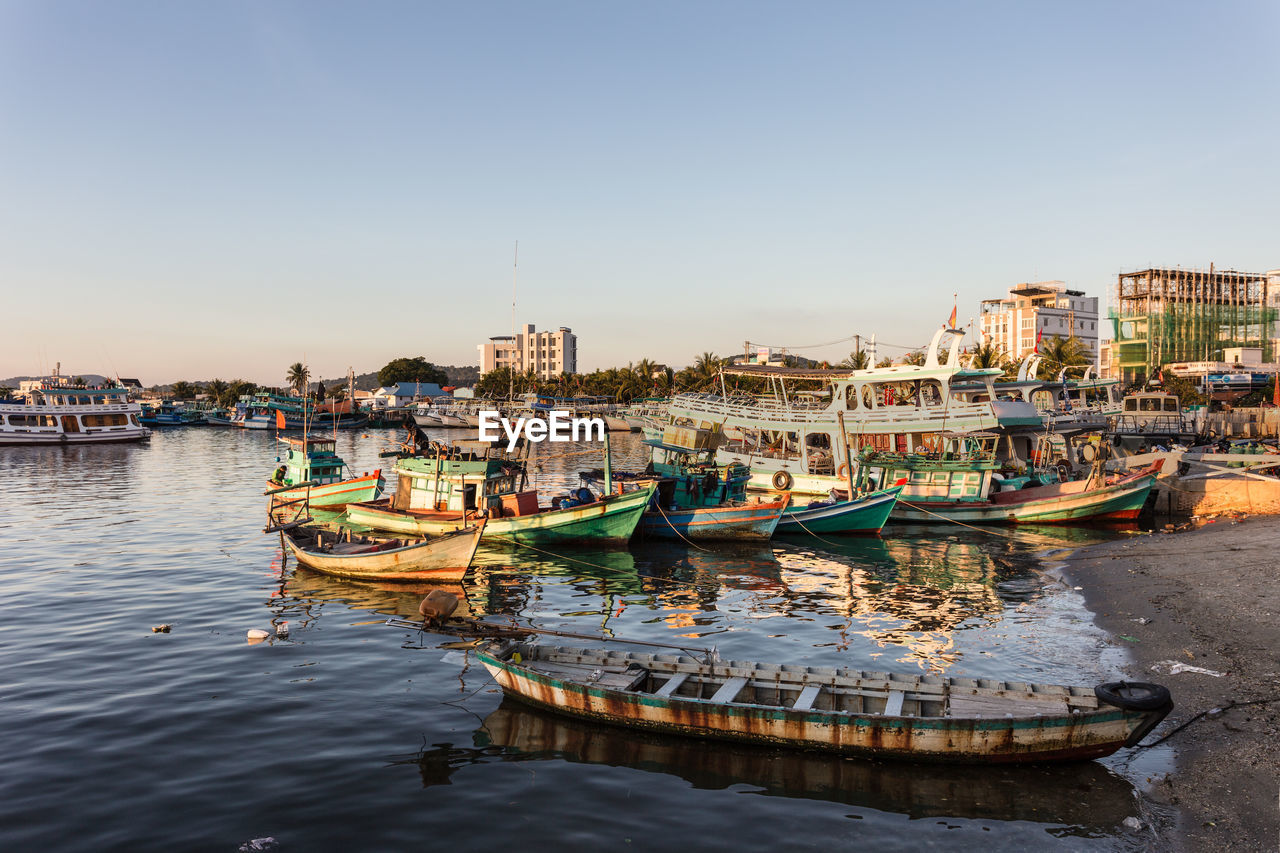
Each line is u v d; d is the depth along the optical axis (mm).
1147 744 15711
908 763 15156
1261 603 24328
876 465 45125
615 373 159375
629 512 36125
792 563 34156
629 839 12859
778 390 58188
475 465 36531
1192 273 140250
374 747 15961
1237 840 12461
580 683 16797
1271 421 78625
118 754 15492
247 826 13094
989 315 169500
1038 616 25391
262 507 49812
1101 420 58875
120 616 24891
